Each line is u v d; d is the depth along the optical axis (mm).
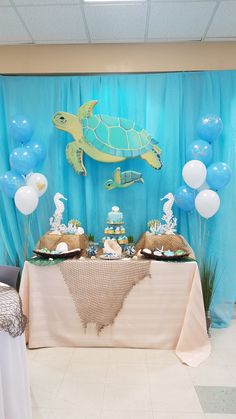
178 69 3104
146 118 3053
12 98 3082
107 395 1947
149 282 2508
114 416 1763
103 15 2586
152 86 3031
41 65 3135
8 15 2576
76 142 2889
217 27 2779
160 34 2906
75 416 1764
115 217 2781
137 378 2131
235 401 1893
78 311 2525
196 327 2455
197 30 2836
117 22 2693
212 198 2600
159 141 3066
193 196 2824
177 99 3012
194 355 2398
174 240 2809
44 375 2162
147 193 3105
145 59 3104
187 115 3045
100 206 3102
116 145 2832
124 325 2531
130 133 2863
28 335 2543
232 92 2996
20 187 2721
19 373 1391
